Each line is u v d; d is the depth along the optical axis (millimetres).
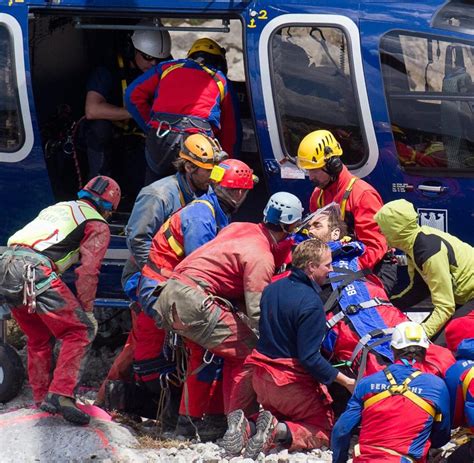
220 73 26656
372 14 26328
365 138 26312
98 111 28703
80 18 27734
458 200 26203
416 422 19062
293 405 21875
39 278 22984
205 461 21500
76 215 23516
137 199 24172
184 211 23000
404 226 22391
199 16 26594
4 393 25516
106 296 27531
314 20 26328
